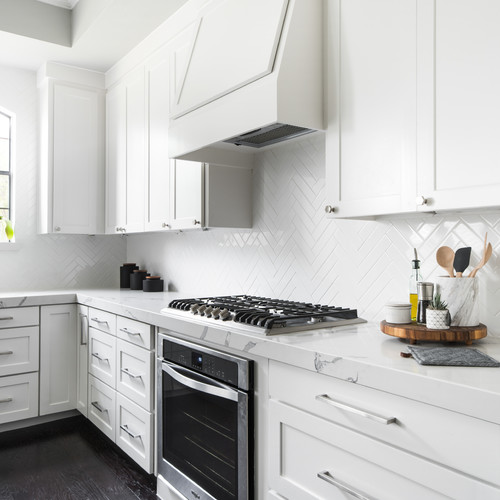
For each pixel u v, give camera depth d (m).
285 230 2.55
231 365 1.83
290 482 1.59
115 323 2.79
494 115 1.34
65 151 3.59
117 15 2.81
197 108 2.21
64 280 3.92
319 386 1.48
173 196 2.84
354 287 2.19
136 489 2.44
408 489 1.23
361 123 1.72
